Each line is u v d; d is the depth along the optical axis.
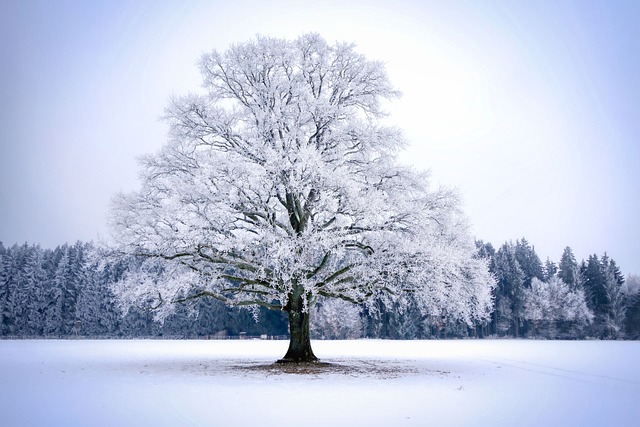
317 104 22.44
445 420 10.34
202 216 20.53
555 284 83.06
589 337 82.88
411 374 19.97
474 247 23.94
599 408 11.99
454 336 80.69
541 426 9.90
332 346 48.78
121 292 23.12
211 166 20.28
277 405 12.03
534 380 17.97
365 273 21.67
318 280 24.28
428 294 22.48
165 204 21.47
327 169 20.28
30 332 76.94
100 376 18.38
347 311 75.88
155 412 11.02
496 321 86.12
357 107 26.34
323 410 11.39
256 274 22.11
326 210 21.22
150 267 24.31
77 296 78.31
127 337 75.56
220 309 76.12
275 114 23.38
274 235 20.42
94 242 22.73
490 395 13.96
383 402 12.56
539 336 83.44
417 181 23.73
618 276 97.31
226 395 13.62
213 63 25.48
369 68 25.34
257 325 78.00
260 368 22.00
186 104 23.95
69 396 13.23
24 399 12.68
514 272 87.19
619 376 19.61
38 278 79.56
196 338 75.00
